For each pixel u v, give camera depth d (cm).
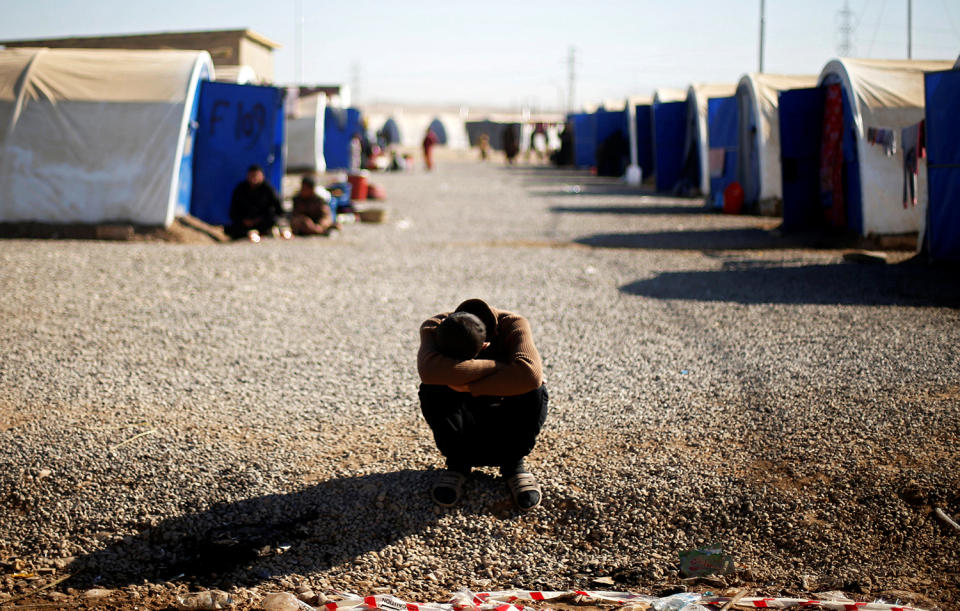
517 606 312
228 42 2455
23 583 343
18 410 514
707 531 376
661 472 420
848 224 1309
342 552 365
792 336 682
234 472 429
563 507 396
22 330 703
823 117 1345
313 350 664
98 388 560
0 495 405
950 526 363
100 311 780
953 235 985
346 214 1623
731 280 960
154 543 374
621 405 525
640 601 318
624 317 782
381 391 560
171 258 1084
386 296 882
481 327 374
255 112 1414
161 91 1303
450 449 398
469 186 2708
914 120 1212
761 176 1714
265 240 1315
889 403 500
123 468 431
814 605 307
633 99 3042
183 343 677
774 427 471
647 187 2666
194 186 1420
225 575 347
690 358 630
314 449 460
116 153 1280
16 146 1275
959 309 766
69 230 1273
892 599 315
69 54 1356
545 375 597
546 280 987
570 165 4212
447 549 369
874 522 371
